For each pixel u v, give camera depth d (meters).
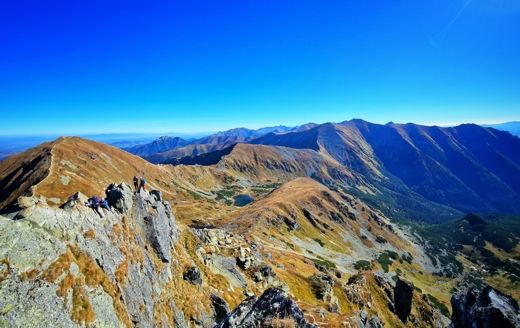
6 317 20.70
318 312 59.53
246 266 76.81
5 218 24.45
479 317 36.69
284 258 124.81
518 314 35.78
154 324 35.47
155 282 40.41
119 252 35.50
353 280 143.38
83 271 28.42
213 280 59.50
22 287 22.50
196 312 45.62
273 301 25.02
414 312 147.25
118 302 30.86
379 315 125.12
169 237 51.97
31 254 24.44
